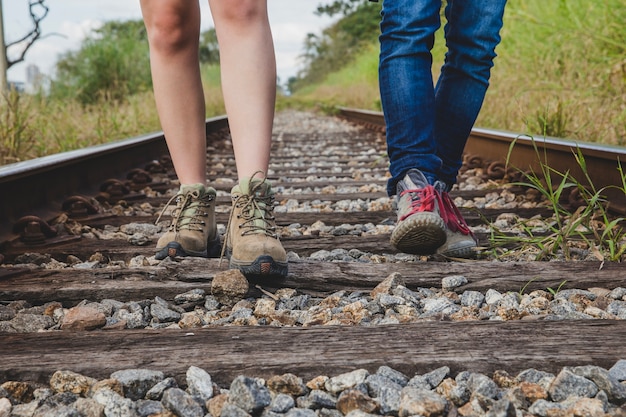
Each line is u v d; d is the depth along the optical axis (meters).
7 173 2.63
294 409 1.26
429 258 2.42
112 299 1.96
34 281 2.04
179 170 2.33
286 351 1.47
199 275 2.06
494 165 4.41
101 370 1.40
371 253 2.55
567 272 2.08
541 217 3.01
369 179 4.80
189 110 2.30
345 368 1.40
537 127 5.35
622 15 5.82
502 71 7.12
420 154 2.34
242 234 2.02
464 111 2.48
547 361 1.41
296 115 18.47
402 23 2.31
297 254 2.55
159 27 2.21
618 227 2.69
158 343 1.52
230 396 1.29
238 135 2.07
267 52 2.07
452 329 1.57
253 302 1.95
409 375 1.40
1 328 1.74
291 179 5.12
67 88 12.68
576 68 6.07
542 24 6.50
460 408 1.28
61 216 3.03
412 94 2.31
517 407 1.27
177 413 1.26
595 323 1.59
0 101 5.23
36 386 1.39
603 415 1.20
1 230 2.62
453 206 2.39
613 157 2.92
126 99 11.88
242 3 2.03
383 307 1.87
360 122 11.61
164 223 3.15
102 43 13.27
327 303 1.92
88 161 3.86
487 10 2.37
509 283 2.03
